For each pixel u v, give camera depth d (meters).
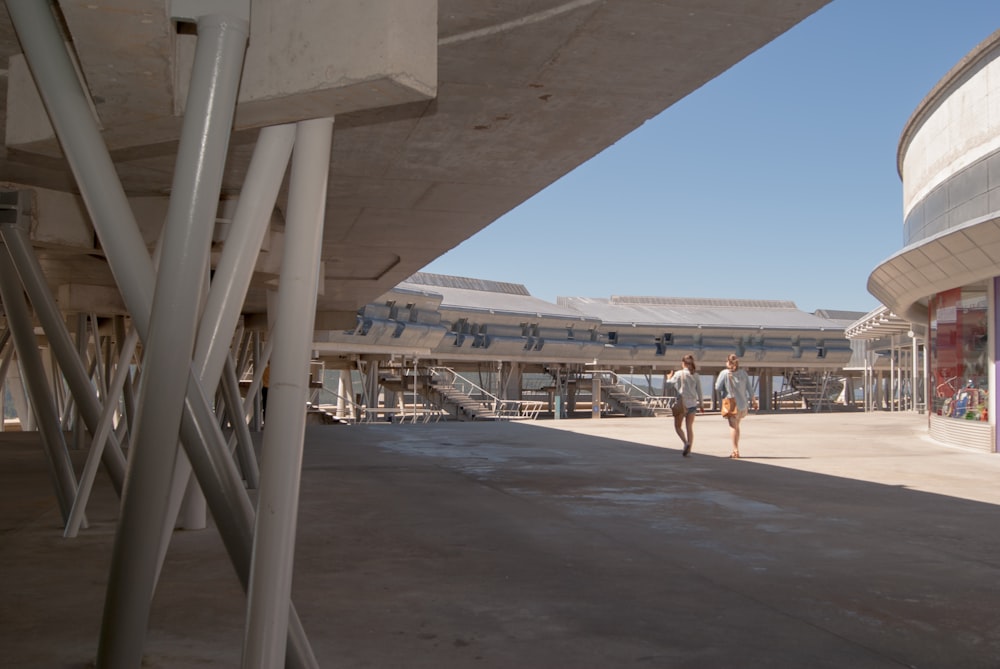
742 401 15.72
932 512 9.51
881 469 14.02
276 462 3.60
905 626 5.12
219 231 10.15
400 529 8.15
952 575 6.48
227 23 3.53
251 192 4.31
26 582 6.04
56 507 9.62
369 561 6.73
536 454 16.27
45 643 4.64
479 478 12.36
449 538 7.71
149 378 3.40
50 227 9.40
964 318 19.48
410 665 4.32
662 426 25.84
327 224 12.96
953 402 19.97
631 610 5.38
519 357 64.88
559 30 5.63
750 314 83.31
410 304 54.34
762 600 5.67
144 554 3.51
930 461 15.46
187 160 3.45
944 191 21.17
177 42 4.12
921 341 44.69
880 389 75.62
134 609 3.57
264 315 23.44
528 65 6.28
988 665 4.44
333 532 7.96
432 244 14.91
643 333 72.88
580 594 5.76
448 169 9.56
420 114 7.45
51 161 8.24
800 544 7.62
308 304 3.83
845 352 78.75
